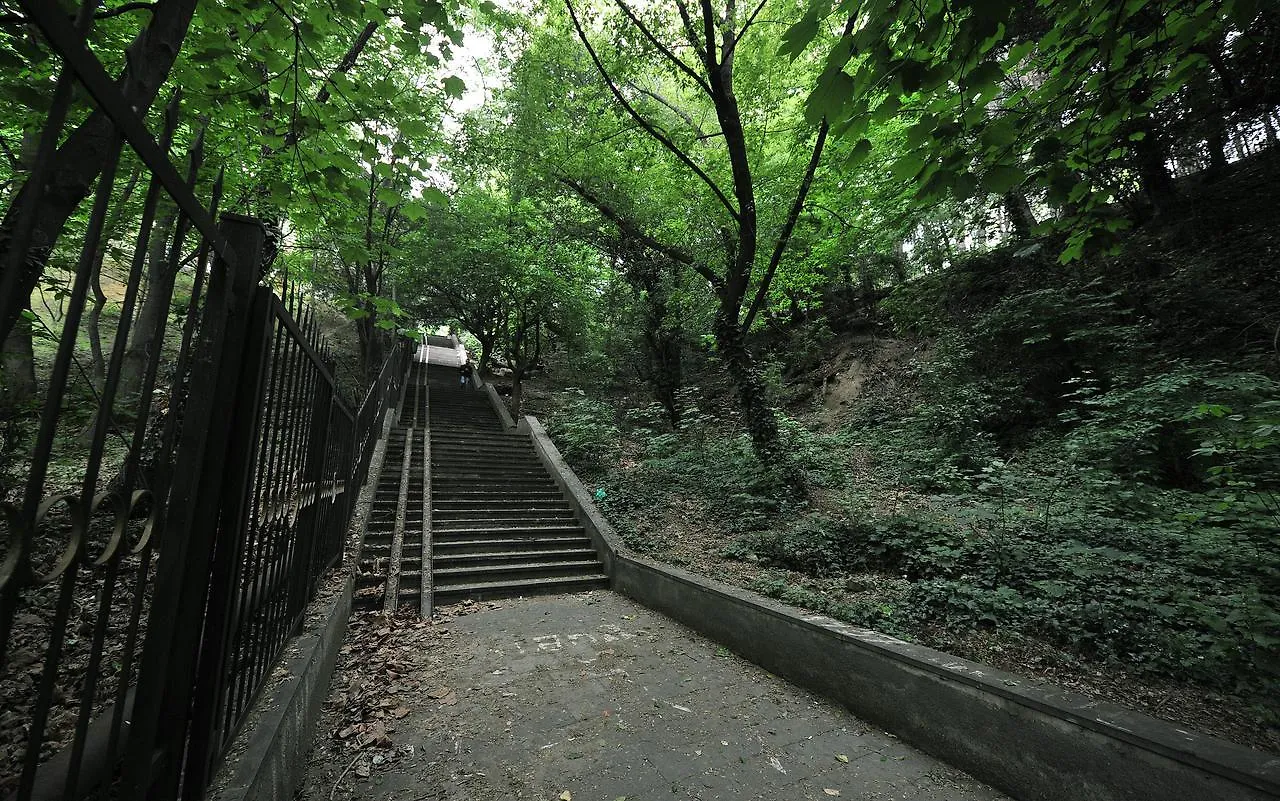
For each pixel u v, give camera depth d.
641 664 4.68
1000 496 6.85
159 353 1.37
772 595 5.08
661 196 12.66
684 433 11.95
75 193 1.98
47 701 1.05
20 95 2.16
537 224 15.08
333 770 3.09
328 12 3.04
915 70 2.35
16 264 0.81
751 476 8.56
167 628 1.56
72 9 1.82
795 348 16.88
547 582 7.10
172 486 1.61
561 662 4.72
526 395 20.36
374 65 6.54
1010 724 2.92
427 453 10.48
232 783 1.96
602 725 3.66
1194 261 8.61
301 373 3.10
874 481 9.04
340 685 4.10
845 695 3.88
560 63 10.21
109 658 3.52
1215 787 2.19
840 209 11.25
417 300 16.31
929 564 5.45
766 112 10.16
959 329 11.05
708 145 13.56
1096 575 4.56
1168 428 6.66
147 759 1.51
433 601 6.25
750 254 8.95
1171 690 3.28
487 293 15.41
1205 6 2.59
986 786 2.99
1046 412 9.20
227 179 5.17
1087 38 2.79
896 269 15.41
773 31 8.97
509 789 2.98
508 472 10.71
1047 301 9.27
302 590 3.62
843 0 2.24
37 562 3.94
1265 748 2.71
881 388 12.84
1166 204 9.45
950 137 2.75
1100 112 3.00
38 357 5.58
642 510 8.89
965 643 3.98
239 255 1.95
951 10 2.27
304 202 4.00
